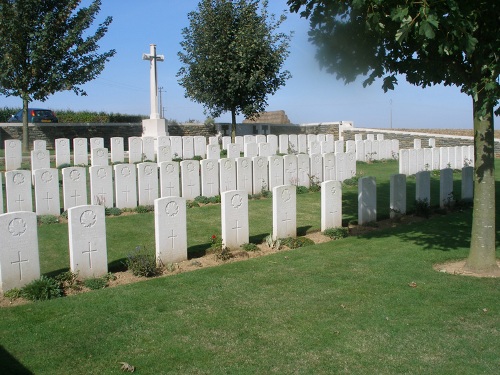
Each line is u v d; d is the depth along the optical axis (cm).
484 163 795
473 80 777
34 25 2256
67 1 2327
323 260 875
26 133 2423
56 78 2314
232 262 874
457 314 641
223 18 2659
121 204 1312
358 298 695
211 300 691
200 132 3241
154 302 684
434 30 673
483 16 721
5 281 718
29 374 500
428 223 1167
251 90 2722
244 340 573
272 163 1563
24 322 618
